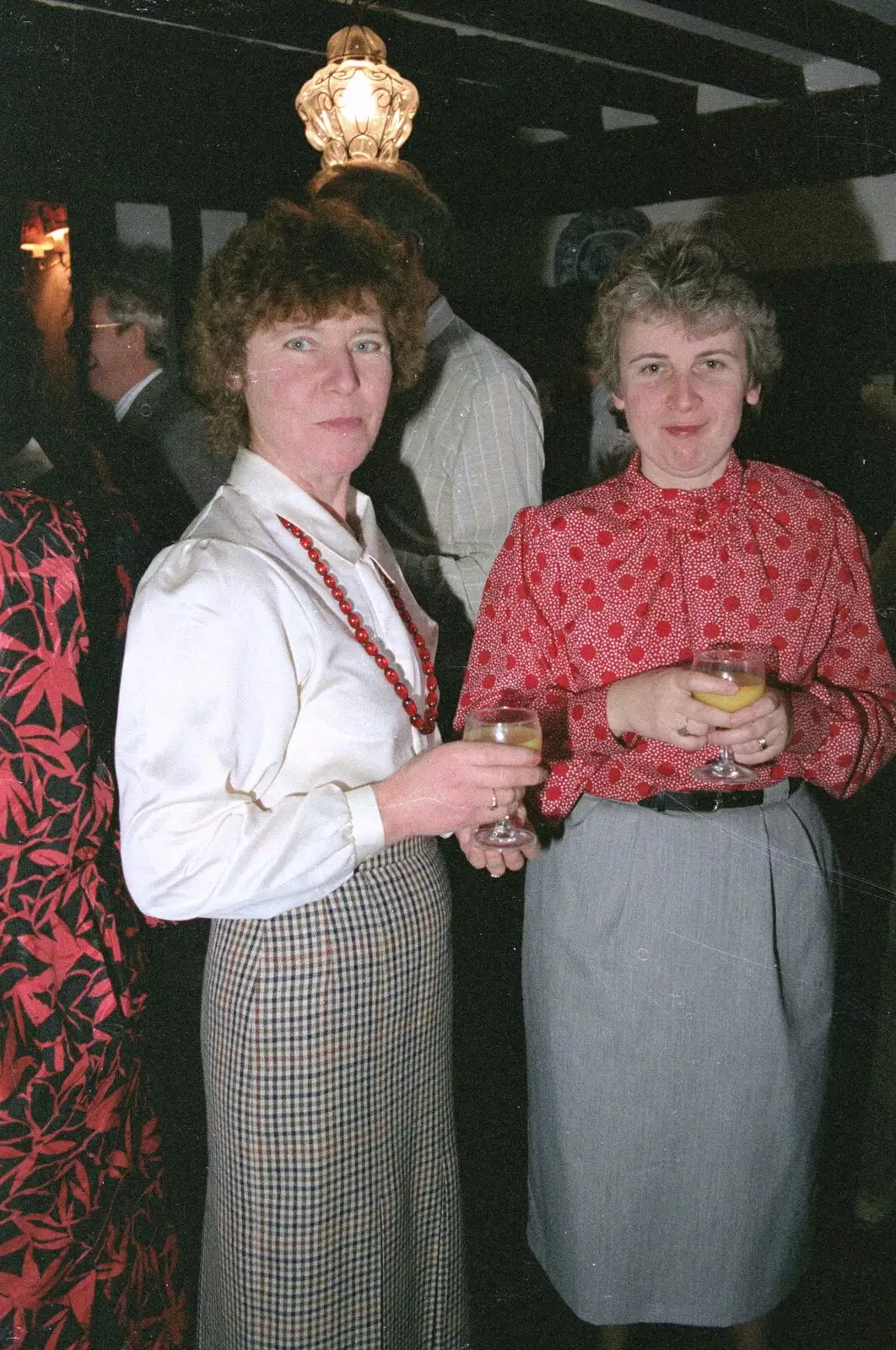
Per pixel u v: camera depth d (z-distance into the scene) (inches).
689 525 59.8
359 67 112.7
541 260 219.0
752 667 53.5
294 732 49.9
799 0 154.2
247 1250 52.4
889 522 155.9
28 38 149.5
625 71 196.5
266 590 47.9
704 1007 60.6
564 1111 64.2
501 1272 81.5
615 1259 64.8
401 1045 53.4
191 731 45.7
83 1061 53.1
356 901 51.1
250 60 171.8
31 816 50.4
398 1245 56.1
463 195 211.9
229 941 51.4
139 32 158.7
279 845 46.4
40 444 95.1
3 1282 52.5
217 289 51.7
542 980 64.7
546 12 161.8
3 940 50.8
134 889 47.2
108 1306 57.4
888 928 89.5
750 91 183.8
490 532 90.1
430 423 88.9
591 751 58.8
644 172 204.1
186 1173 87.7
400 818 48.6
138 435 100.6
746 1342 69.4
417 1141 56.4
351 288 49.9
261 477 52.2
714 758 58.7
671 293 55.2
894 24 165.3
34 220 152.0
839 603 62.1
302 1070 50.3
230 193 174.9
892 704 62.7
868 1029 90.1
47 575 50.0
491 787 48.4
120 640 54.5
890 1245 82.9
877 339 168.2
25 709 49.8
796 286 181.8
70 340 98.7
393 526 90.9
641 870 60.1
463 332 90.2
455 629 90.4
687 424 57.1
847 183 180.2
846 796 63.1
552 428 152.6
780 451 164.4
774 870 60.1
